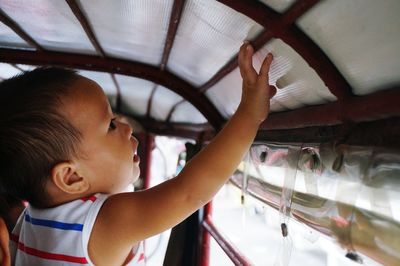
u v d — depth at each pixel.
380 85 0.98
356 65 0.99
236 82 1.89
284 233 1.33
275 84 1.42
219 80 2.06
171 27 1.64
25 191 0.97
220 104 2.49
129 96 4.30
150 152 5.32
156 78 2.69
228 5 1.09
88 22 1.90
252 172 1.90
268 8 1.05
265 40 1.24
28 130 0.90
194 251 2.95
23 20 1.98
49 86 0.94
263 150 1.75
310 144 1.26
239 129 0.94
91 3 1.62
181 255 2.92
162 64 2.49
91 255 0.91
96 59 2.65
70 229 0.91
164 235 5.54
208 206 3.05
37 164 0.92
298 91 1.34
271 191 1.60
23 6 1.75
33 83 0.95
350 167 0.98
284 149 1.48
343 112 1.07
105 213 0.92
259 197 1.79
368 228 0.88
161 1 1.40
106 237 0.91
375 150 0.90
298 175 1.31
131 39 2.07
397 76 0.91
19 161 0.92
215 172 0.92
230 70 1.78
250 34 1.28
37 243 0.94
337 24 0.92
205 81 2.28
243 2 1.06
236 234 6.07
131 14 1.63
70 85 0.95
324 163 1.12
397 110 0.85
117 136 1.03
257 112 0.95
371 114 0.95
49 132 0.90
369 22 0.83
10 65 2.89
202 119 3.39
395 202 0.81
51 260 0.91
